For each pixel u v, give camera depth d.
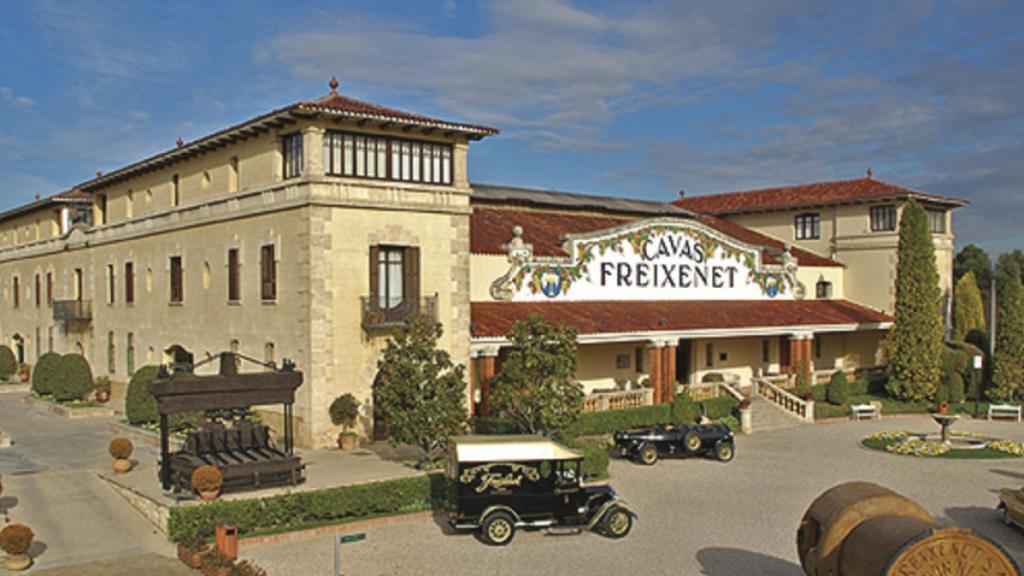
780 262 48.62
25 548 18.78
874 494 15.19
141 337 40.44
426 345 25.84
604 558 19.92
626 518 21.66
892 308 50.81
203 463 22.86
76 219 49.94
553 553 20.27
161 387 23.11
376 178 30.30
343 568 19.03
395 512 23.03
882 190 52.00
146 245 39.88
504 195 46.09
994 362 46.53
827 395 44.84
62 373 40.81
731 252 45.34
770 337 48.81
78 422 36.72
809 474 29.23
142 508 22.56
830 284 52.00
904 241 46.53
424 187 31.16
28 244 54.41
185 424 31.16
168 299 37.81
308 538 21.22
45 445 30.73
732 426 37.94
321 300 28.83
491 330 33.12
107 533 21.16
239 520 20.91
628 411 35.44
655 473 29.30
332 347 29.08
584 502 21.66
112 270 43.62
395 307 30.14
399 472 25.27
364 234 29.80
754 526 22.62
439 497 23.62
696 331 39.09
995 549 13.40
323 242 28.88
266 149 30.84
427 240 31.39
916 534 13.48
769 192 59.00
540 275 37.66
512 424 29.69
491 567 19.22
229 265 33.19
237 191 32.62
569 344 28.23
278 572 18.70
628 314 38.59
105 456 28.56
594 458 27.44
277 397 24.58
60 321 49.78
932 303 46.03
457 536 21.55
